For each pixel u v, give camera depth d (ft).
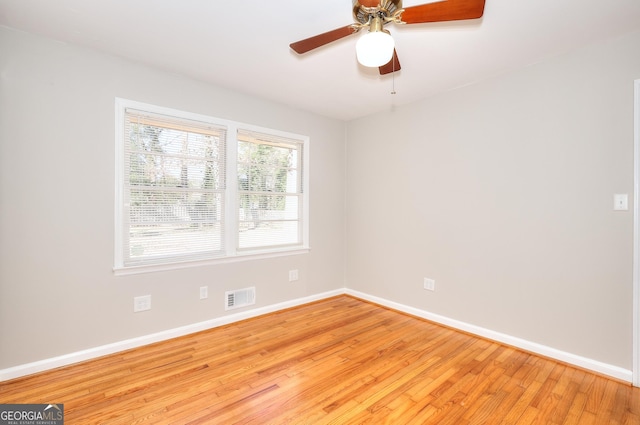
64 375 7.02
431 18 4.91
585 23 6.38
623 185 6.89
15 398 6.20
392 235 11.75
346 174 13.55
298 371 7.34
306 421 5.65
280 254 11.44
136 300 8.41
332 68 8.55
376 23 4.91
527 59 7.96
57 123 7.27
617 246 6.98
